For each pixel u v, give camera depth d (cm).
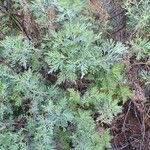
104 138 51
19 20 55
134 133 58
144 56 51
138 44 50
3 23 56
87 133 49
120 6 55
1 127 49
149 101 56
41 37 53
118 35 55
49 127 47
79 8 48
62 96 51
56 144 51
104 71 50
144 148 58
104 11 53
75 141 49
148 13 50
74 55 48
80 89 53
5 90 49
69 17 49
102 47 50
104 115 49
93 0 52
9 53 52
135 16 50
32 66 52
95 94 49
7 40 49
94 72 50
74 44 48
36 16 51
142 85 55
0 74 49
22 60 49
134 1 51
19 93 50
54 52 47
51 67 48
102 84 51
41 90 50
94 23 53
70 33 47
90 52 48
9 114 52
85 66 47
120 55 51
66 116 47
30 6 51
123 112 57
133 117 57
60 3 48
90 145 49
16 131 50
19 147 48
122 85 52
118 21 56
